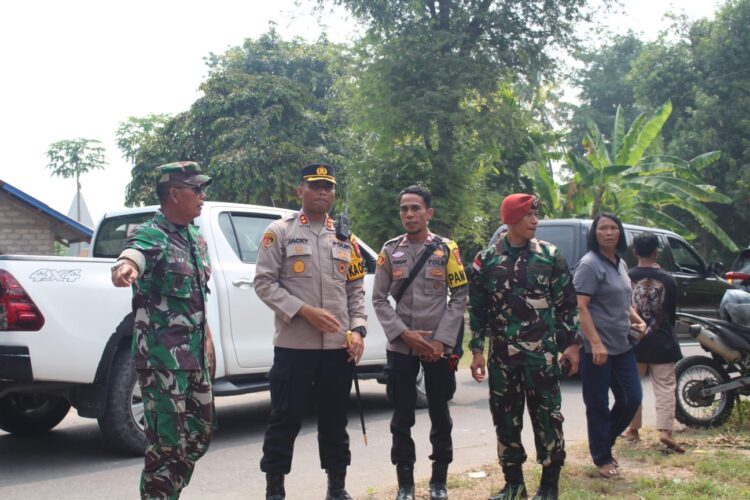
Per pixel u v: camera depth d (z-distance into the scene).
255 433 6.73
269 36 32.72
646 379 10.05
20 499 4.66
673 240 10.64
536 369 4.13
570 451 5.64
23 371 5.11
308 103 28.81
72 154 33.81
